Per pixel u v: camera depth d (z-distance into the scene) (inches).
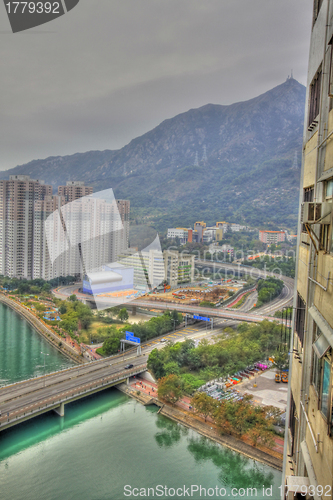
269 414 3609.7
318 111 701.3
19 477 2783.0
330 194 556.1
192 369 4990.2
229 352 4926.2
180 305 7253.9
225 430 3503.9
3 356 5413.4
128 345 5698.8
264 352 5211.6
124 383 4571.9
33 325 6884.8
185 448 3280.0
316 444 513.0
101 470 2891.2
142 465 2987.2
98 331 5866.1
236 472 2947.8
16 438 3341.5
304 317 724.0
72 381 4276.6
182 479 2822.3
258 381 4591.5
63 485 2699.3
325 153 587.2
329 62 576.7
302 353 712.4
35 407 3580.2
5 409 3526.1
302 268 768.3
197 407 3725.4
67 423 3649.1
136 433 3501.5
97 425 3631.9
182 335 6417.3
